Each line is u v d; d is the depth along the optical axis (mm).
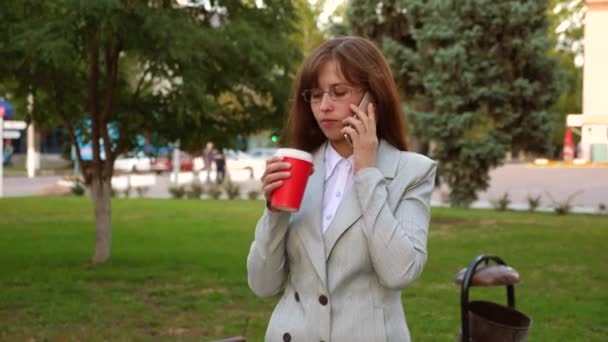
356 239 2072
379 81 2166
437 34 14227
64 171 43656
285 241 2168
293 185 2023
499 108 14250
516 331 3410
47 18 7676
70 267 9156
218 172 31766
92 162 9391
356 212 2078
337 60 2137
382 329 2080
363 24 15516
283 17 9211
